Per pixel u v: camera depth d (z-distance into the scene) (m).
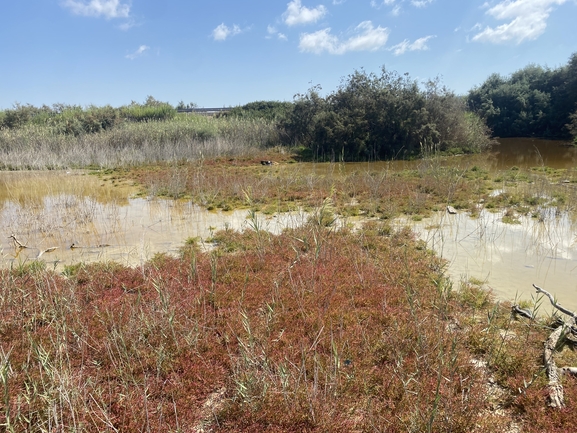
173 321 5.47
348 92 24.56
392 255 7.79
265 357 4.49
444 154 23.81
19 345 5.21
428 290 6.41
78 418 3.87
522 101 35.34
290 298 6.29
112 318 5.50
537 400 4.06
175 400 4.30
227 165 20.91
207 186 14.83
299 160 22.84
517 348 4.93
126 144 24.38
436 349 4.86
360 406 4.09
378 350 4.98
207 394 4.46
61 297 5.80
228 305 6.16
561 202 11.39
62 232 10.44
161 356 4.69
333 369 4.47
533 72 37.50
